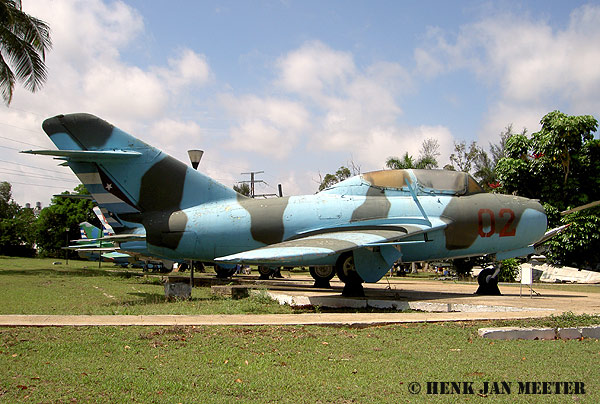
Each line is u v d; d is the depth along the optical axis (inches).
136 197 645.3
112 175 642.8
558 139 1032.8
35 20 1160.2
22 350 257.9
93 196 647.1
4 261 2025.1
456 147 2071.9
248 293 583.5
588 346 291.3
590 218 1011.9
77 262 2191.2
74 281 876.6
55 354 250.4
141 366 230.2
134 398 185.3
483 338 305.4
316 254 481.1
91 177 644.7
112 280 925.8
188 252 633.6
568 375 226.7
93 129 634.2
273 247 519.8
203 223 624.1
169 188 645.3
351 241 521.0
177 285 547.2
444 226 577.6
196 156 804.0
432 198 609.3
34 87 1170.6
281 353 260.8
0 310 438.3
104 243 1521.9
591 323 347.9
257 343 283.0
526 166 1091.3
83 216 2687.0
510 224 608.1
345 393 196.5
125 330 313.0
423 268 1980.8
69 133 633.6
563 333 320.5
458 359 252.8
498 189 1147.3
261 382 207.8
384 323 346.6
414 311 461.7
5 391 191.3
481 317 373.1
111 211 652.7
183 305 480.7
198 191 649.0
